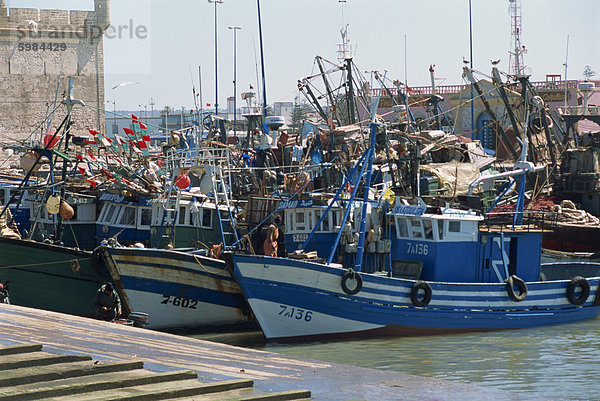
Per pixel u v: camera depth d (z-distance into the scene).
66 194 85.56
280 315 66.38
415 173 83.56
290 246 73.69
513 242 75.75
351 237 72.19
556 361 60.03
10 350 35.28
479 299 71.06
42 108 189.25
